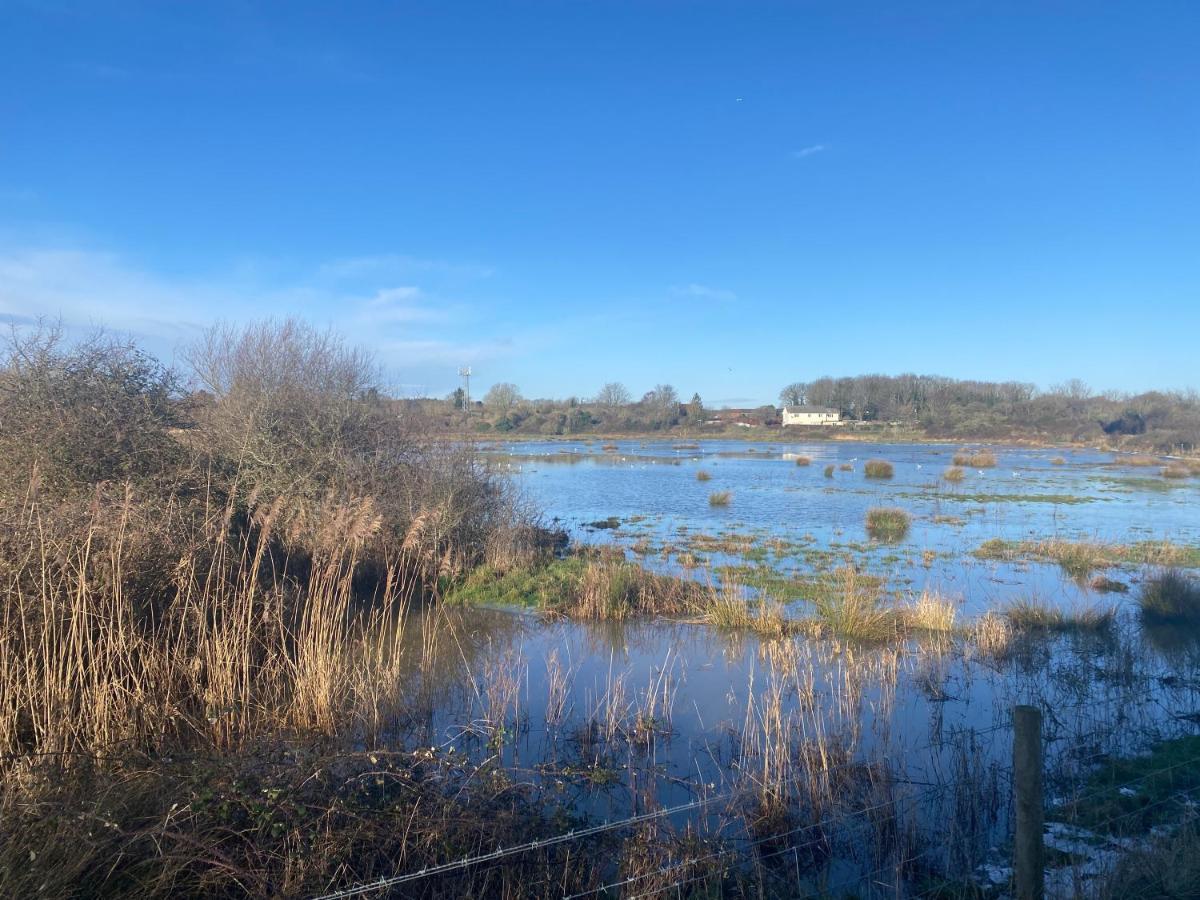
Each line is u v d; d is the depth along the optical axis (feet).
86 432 41.37
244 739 24.59
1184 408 290.56
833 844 21.11
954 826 21.58
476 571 54.95
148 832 15.34
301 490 51.88
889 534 79.00
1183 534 80.12
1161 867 17.58
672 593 48.44
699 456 219.41
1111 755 26.37
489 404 373.81
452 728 28.22
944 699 32.09
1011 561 64.23
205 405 56.08
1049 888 17.95
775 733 27.68
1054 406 332.80
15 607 25.72
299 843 16.26
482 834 17.90
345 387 61.57
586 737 27.22
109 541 29.19
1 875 13.88
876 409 391.24
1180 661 37.70
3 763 20.13
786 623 43.55
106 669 25.88
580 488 129.29
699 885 18.58
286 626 34.04
